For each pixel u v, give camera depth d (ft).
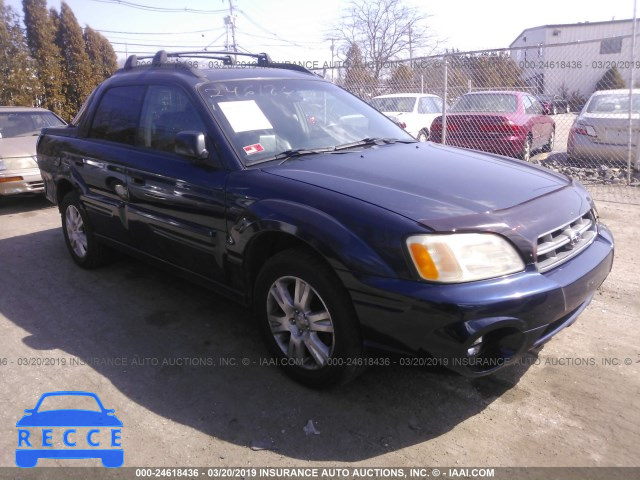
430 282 7.77
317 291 8.93
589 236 9.89
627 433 8.54
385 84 43.52
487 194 9.11
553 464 7.95
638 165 27.84
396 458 8.15
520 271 8.15
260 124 11.42
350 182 9.37
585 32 123.03
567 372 10.24
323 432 8.75
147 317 13.00
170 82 12.30
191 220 11.21
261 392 9.86
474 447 8.34
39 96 57.11
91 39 76.59
